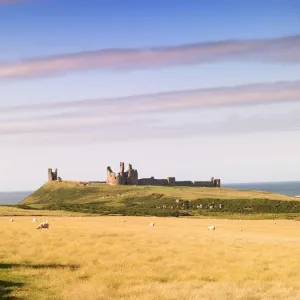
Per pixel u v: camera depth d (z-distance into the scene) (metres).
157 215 151.62
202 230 74.38
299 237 63.22
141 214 152.75
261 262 35.25
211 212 180.75
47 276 26.88
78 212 154.75
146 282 25.83
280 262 35.44
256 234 68.19
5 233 52.56
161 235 58.06
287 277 29.28
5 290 22.61
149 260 34.94
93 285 23.97
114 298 21.41
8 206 170.62
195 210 195.88
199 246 45.16
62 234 52.88
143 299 20.95
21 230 58.12
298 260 36.56
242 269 31.53
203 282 26.23
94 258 34.56
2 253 35.66
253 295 22.53
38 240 45.06
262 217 142.62
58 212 147.25
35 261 32.56
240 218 138.25
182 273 29.56
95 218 112.81
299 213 171.75
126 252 38.41
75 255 35.91
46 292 22.50
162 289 23.36
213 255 38.31
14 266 29.89
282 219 130.38
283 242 52.84
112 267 30.80
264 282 26.97
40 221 88.25
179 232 66.75
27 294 21.88
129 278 27.08
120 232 60.44
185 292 22.47
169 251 39.94
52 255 34.97
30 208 169.12
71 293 22.00
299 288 25.62
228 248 43.84
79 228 67.12
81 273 27.97
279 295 23.00
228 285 25.34
